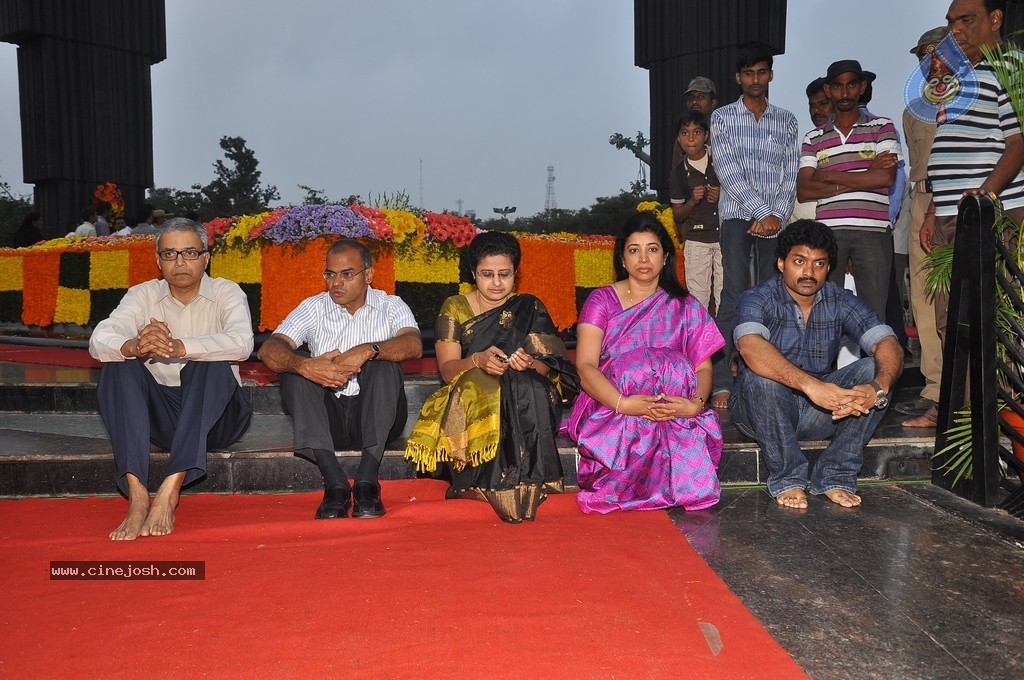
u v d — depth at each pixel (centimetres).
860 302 356
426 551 284
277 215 573
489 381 334
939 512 334
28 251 862
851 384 352
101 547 292
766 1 1417
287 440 399
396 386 351
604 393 337
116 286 752
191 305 360
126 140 1828
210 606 237
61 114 1731
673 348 353
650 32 1509
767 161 483
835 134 479
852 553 287
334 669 198
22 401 486
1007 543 297
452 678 193
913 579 262
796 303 356
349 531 312
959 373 354
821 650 213
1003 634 223
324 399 357
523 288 654
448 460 341
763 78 481
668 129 1503
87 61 1761
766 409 345
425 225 603
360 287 367
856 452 349
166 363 349
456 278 622
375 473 344
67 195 1759
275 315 577
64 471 365
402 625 222
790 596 249
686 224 564
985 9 370
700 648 210
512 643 211
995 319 335
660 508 342
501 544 294
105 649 209
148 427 320
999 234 343
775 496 352
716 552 289
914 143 448
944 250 367
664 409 331
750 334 347
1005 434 343
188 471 321
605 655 205
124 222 1398
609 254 727
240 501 357
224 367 338
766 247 500
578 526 319
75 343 805
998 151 379
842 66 466
